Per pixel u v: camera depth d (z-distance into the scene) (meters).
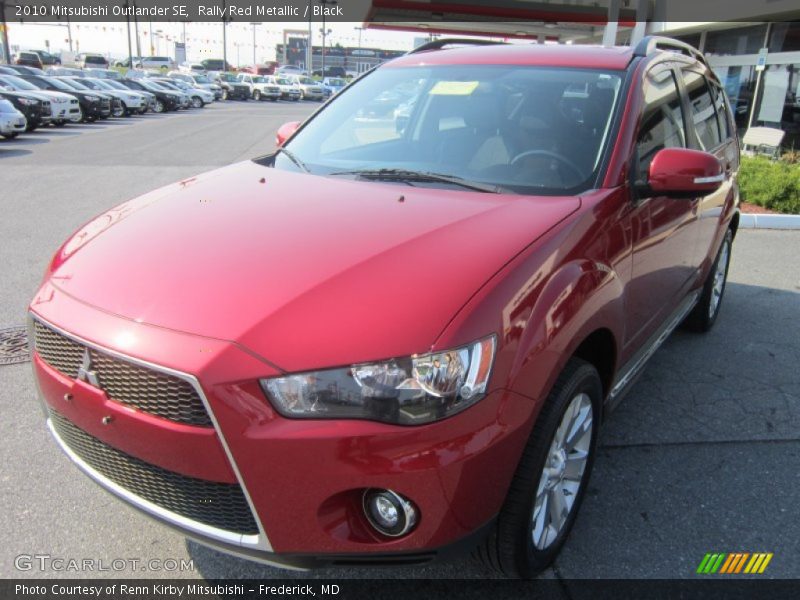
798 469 3.27
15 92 21.12
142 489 2.19
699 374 4.28
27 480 3.02
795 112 14.09
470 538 2.05
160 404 1.98
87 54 71.31
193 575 2.53
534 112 3.22
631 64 3.38
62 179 11.38
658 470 3.22
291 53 107.56
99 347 2.04
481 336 1.97
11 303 5.18
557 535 2.52
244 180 3.13
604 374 2.82
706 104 4.38
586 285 2.38
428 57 3.96
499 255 2.22
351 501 1.98
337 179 3.08
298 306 2.00
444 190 2.87
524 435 2.09
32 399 3.72
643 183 2.98
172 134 20.81
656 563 2.62
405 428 1.88
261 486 1.93
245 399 1.88
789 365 4.46
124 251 2.41
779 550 2.71
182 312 2.04
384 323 1.93
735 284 6.23
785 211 9.32
